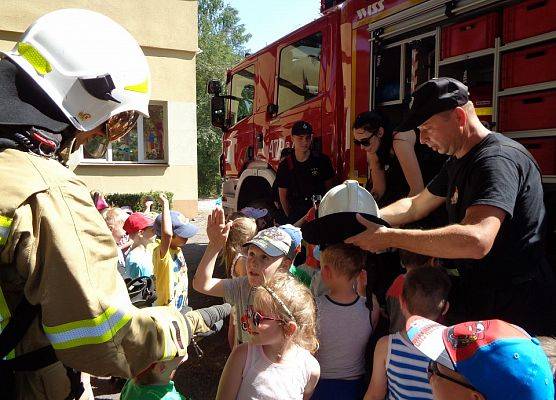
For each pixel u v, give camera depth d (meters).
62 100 1.31
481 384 1.12
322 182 4.30
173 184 12.23
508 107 2.95
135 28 11.30
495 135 2.04
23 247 1.16
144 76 1.52
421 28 3.50
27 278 1.18
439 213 2.88
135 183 11.77
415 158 3.01
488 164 1.92
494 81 3.01
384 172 3.33
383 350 2.01
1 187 1.16
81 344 1.17
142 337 1.26
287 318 1.81
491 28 3.01
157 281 3.12
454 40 3.27
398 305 2.39
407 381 1.91
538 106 2.79
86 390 1.56
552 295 2.36
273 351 1.85
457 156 2.13
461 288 2.21
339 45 4.34
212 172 28.36
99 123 1.40
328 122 4.45
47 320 1.17
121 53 1.44
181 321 1.42
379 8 3.78
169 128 12.05
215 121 6.86
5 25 10.09
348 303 2.26
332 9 4.41
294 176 4.34
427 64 3.62
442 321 2.06
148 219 3.64
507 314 2.08
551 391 1.10
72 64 1.33
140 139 11.88
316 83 4.67
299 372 1.85
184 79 12.12
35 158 1.24
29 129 1.26
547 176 2.77
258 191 5.98
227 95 6.97
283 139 5.20
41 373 1.32
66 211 1.20
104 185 11.41
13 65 1.29
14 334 1.21
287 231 2.68
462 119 2.04
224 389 1.83
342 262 2.21
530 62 2.81
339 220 2.22
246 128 6.15
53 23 1.37
